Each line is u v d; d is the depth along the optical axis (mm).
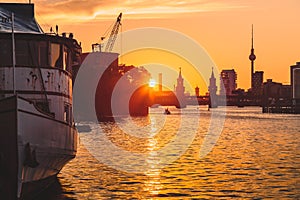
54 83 40500
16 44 39375
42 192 42250
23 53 39500
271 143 117688
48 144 37000
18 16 45312
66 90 43156
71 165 67125
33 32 43250
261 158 81062
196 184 52844
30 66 39281
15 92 36500
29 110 33812
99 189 48594
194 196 46094
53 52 40906
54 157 38875
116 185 51312
